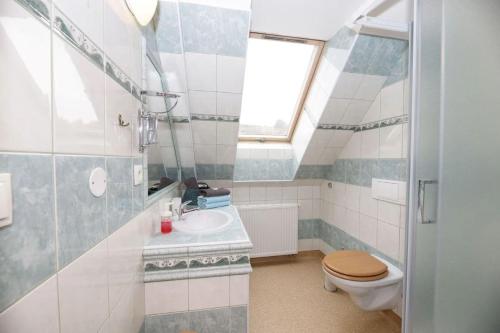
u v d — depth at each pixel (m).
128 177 0.86
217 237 1.20
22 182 0.38
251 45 1.93
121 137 0.80
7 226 0.35
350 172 2.18
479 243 0.86
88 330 0.58
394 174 1.68
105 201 0.68
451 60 0.84
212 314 1.12
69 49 0.50
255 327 1.63
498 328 0.89
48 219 0.44
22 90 0.37
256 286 2.12
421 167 0.94
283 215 2.51
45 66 0.43
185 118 1.76
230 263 1.12
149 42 1.20
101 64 0.65
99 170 0.64
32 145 0.40
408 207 1.01
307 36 1.75
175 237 1.20
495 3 0.82
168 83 1.55
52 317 0.45
